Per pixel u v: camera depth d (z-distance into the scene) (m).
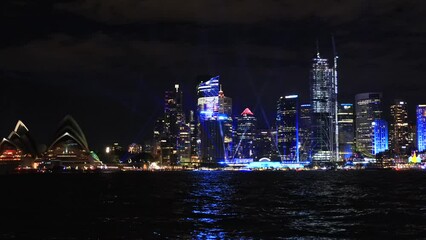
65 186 171.62
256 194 124.50
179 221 65.88
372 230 56.69
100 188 156.88
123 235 53.97
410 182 198.25
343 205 89.12
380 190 138.75
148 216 72.06
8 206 90.25
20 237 53.06
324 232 55.34
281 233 54.72
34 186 172.12
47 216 72.69
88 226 61.00
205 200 103.69
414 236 52.38
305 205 89.81
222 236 53.00
